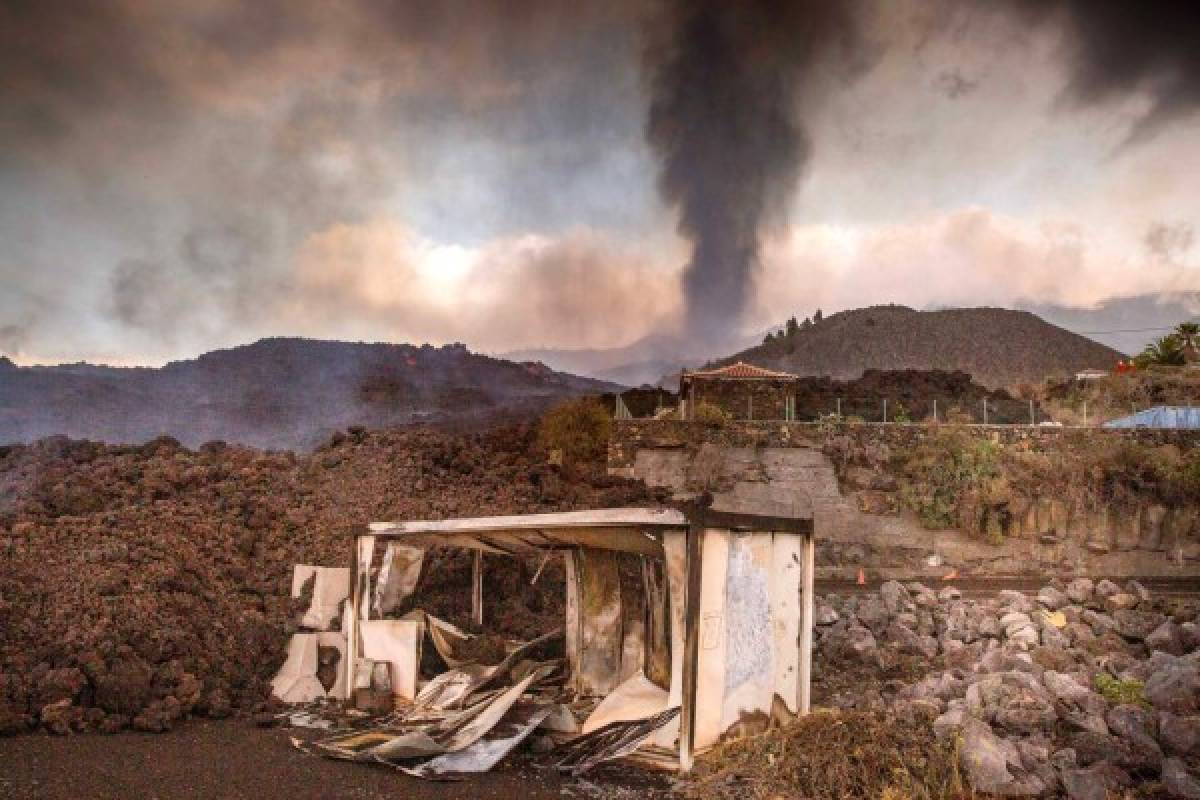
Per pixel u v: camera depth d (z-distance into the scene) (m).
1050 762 10.91
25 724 11.27
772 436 36.38
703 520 10.66
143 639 12.69
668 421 36.25
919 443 36.16
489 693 12.44
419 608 15.41
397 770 10.43
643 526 11.02
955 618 17.33
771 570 11.83
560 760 10.90
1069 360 139.88
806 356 159.75
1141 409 51.53
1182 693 12.23
